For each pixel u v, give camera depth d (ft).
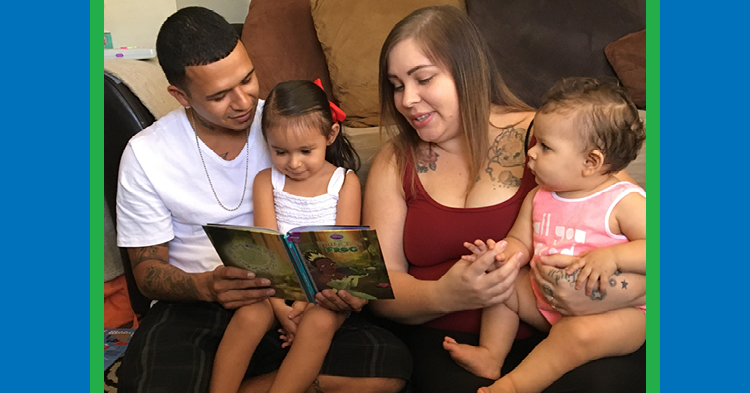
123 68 6.03
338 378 4.55
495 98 4.91
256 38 8.19
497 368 4.41
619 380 3.93
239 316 4.50
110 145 5.90
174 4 9.09
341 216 5.09
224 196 5.16
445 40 4.37
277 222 5.19
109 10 8.98
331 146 5.47
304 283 4.33
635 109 4.23
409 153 4.95
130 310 7.36
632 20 8.09
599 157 4.14
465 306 4.44
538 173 4.37
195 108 4.72
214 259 5.17
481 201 4.70
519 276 4.69
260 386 4.62
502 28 8.09
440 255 4.79
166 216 5.08
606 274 4.03
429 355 4.69
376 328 4.87
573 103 4.16
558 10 8.11
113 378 5.82
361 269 4.13
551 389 4.10
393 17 7.91
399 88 4.61
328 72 8.32
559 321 4.26
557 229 4.44
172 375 4.26
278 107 4.77
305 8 8.39
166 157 4.97
